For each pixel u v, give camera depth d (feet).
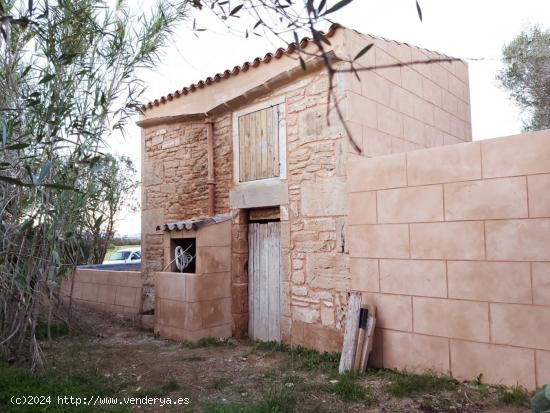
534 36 28.58
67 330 20.94
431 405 11.73
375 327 15.39
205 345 19.12
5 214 12.87
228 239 21.18
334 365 15.38
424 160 14.51
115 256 49.78
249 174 20.65
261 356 17.16
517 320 12.37
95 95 13.41
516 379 12.28
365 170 16.01
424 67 21.15
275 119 19.42
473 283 13.25
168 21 13.83
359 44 17.13
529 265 12.25
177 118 24.16
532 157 12.34
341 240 16.63
